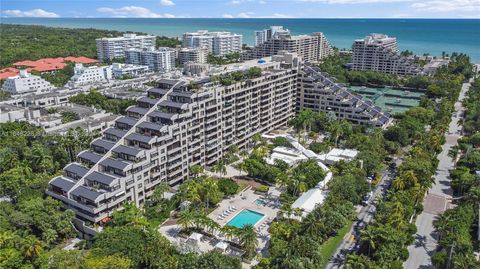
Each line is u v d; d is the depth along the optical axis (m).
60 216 127.56
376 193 163.38
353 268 105.19
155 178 153.38
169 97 174.12
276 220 139.50
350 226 138.12
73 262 105.94
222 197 157.38
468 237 118.31
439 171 183.50
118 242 110.06
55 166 173.12
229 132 197.75
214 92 181.25
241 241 118.06
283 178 158.38
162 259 107.62
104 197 129.50
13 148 177.62
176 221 141.12
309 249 110.50
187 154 171.25
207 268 100.25
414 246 126.12
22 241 110.75
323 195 153.50
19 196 143.88
